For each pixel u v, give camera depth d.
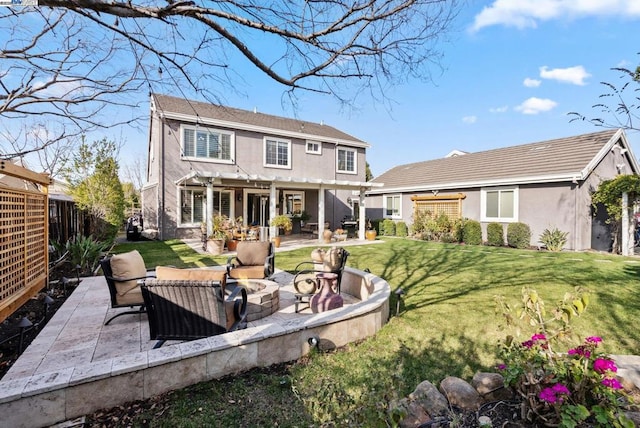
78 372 2.31
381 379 2.72
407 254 10.34
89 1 1.87
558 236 11.27
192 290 3.10
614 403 1.93
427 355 3.31
